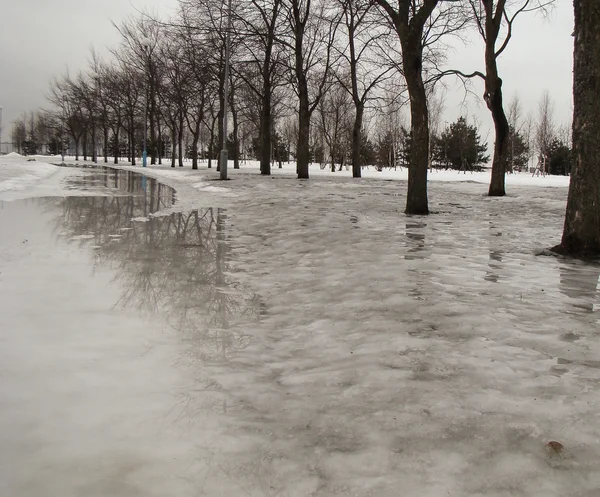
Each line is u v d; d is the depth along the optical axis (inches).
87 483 99.9
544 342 172.1
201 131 3203.7
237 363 161.9
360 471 103.8
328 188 847.7
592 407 128.2
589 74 314.5
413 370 151.7
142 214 542.9
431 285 244.8
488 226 449.1
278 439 117.0
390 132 2593.5
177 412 129.3
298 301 228.4
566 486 98.0
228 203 658.8
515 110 2453.2
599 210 318.3
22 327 188.4
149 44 1834.4
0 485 99.0
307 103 1063.6
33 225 437.7
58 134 3179.1
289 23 1015.6
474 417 124.0
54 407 130.4
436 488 97.7
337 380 147.3
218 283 261.1
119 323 197.0
